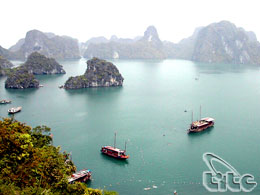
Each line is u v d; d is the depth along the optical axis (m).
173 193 72.94
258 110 162.38
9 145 51.09
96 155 96.44
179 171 85.31
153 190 74.50
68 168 65.44
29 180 49.09
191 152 100.00
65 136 114.00
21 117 140.00
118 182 78.69
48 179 52.84
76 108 162.75
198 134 119.69
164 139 112.75
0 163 48.22
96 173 83.88
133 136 115.62
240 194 72.50
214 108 166.25
